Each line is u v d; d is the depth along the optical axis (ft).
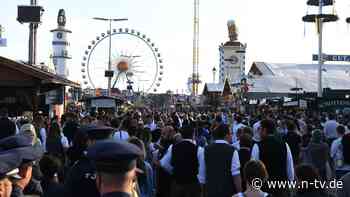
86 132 20.86
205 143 49.52
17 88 66.95
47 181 19.57
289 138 43.19
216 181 28.50
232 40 358.64
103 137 20.38
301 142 46.60
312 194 19.67
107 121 56.49
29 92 67.10
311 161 39.01
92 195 16.87
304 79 209.05
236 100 184.75
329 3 146.61
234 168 28.48
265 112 82.23
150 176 29.01
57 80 66.95
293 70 227.20
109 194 10.39
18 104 66.90
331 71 221.87
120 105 138.00
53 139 40.27
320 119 77.00
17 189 13.50
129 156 10.46
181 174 30.07
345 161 36.22
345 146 35.86
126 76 184.34
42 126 48.01
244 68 357.20
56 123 41.68
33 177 18.95
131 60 185.26
